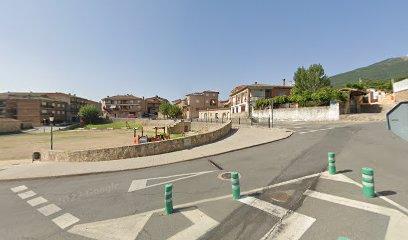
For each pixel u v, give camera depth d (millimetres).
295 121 30469
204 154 12680
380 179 6547
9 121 54562
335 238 3871
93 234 4770
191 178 8352
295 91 39062
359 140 12758
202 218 5043
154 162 11711
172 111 67938
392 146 10727
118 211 5871
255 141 15594
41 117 72812
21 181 9844
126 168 10766
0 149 26531
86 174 10328
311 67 49719
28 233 5008
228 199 6004
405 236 3787
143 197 6770
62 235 4832
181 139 15281
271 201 5621
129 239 4449
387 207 4852
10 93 81625
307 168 8242
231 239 4148
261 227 4461
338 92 27875
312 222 4457
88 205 6457
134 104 98125
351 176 6992
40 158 15336
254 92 46156
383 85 47781
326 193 5805
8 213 6238
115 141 31328
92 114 75000
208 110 65562
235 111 54000
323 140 13680
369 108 31359
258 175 7930
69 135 43812
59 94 86812
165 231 4621
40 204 6805
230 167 9469
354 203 5133
